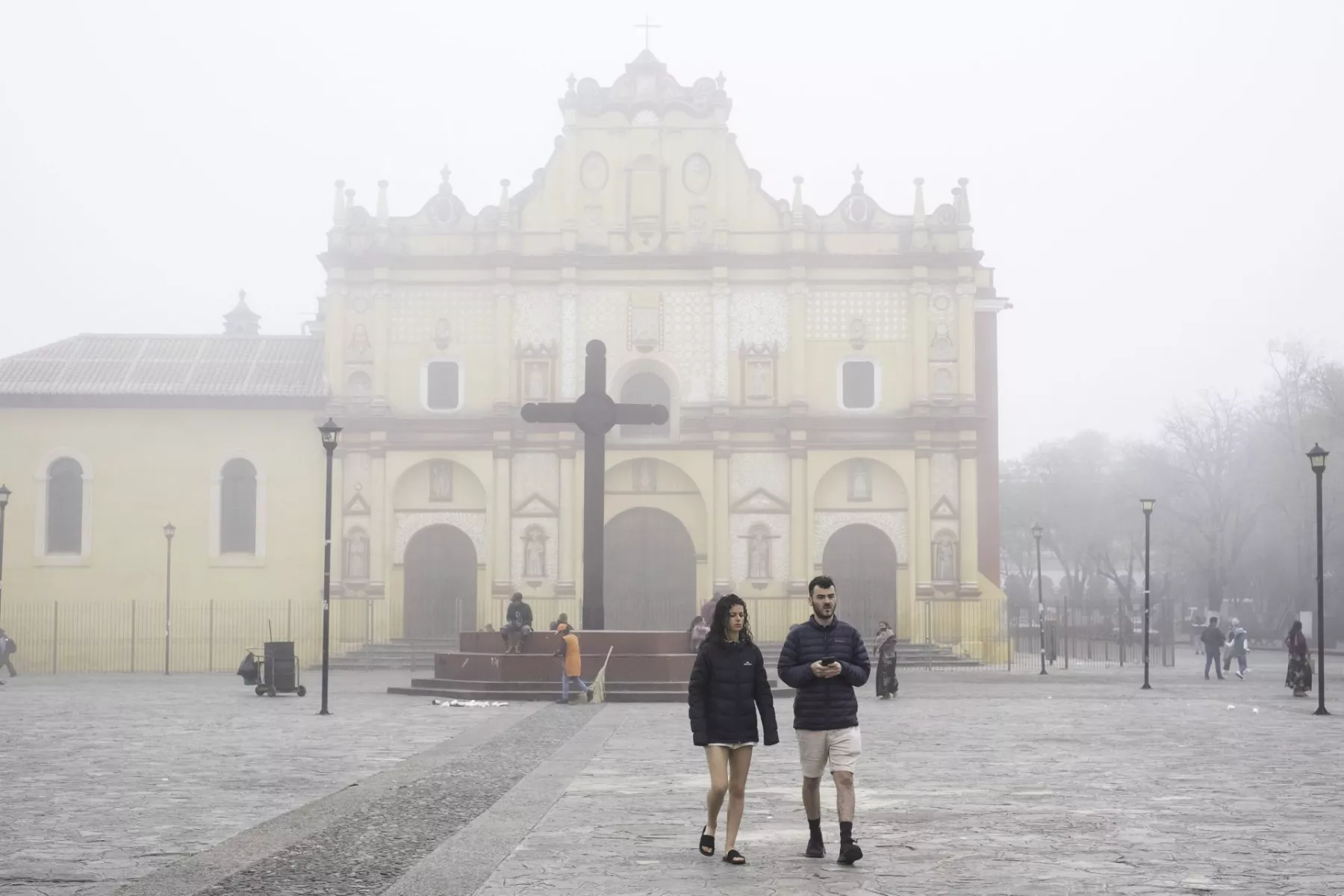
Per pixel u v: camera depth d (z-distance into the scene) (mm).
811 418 60125
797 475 60000
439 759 22781
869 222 61656
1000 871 12969
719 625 13906
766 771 21203
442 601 60719
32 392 60000
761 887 12273
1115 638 82125
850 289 61219
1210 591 95188
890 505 60656
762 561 60125
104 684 46750
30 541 59750
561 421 38562
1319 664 32875
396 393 61094
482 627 59875
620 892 12086
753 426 60438
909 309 61000
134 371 61844
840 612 60438
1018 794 18328
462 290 61562
